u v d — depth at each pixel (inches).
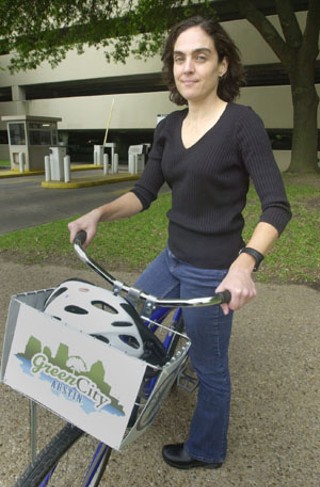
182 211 67.4
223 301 49.1
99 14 418.9
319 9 404.2
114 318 52.1
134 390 46.6
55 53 485.1
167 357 56.9
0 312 141.3
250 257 54.5
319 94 592.7
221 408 73.5
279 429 89.7
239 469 79.3
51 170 497.7
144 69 738.8
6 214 326.6
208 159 61.9
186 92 63.2
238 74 67.4
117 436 47.8
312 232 223.9
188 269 67.6
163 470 78.6
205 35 61.4
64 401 51.0
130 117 786.8
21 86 898.7
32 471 52.3
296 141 452.8
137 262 192.2
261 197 60.9
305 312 142.9
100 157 746.8
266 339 125.3
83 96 854.5
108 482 75.7
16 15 379.2
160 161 75.2
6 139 951.0
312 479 77.4
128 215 75.3
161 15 371.6
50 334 51.3
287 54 432.5
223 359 71.5
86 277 176.9
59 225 265.4
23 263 194.9
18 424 90.0
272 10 610.2
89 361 48.8
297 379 106.4
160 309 72.9
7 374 55.6
